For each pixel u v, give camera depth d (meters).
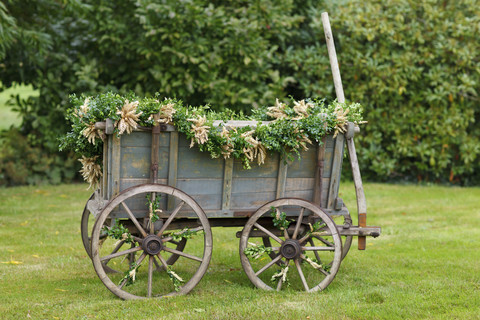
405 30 10.61
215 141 4.43
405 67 10.38
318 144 4.77
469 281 5.04
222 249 6.29
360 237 4.84
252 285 4.95
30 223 7.39
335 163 4.81
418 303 4.38
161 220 4.52
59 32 10.43
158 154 4.41
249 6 10.00
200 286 4.88
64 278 5.11
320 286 4.68
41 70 10.27
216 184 4.63
